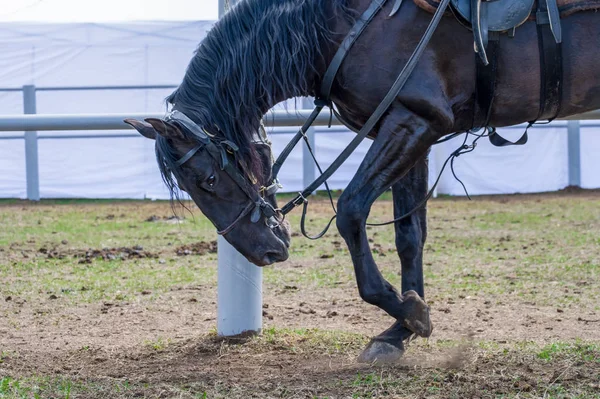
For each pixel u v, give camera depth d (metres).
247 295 6.25
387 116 4.82
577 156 19.06
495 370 4.93
